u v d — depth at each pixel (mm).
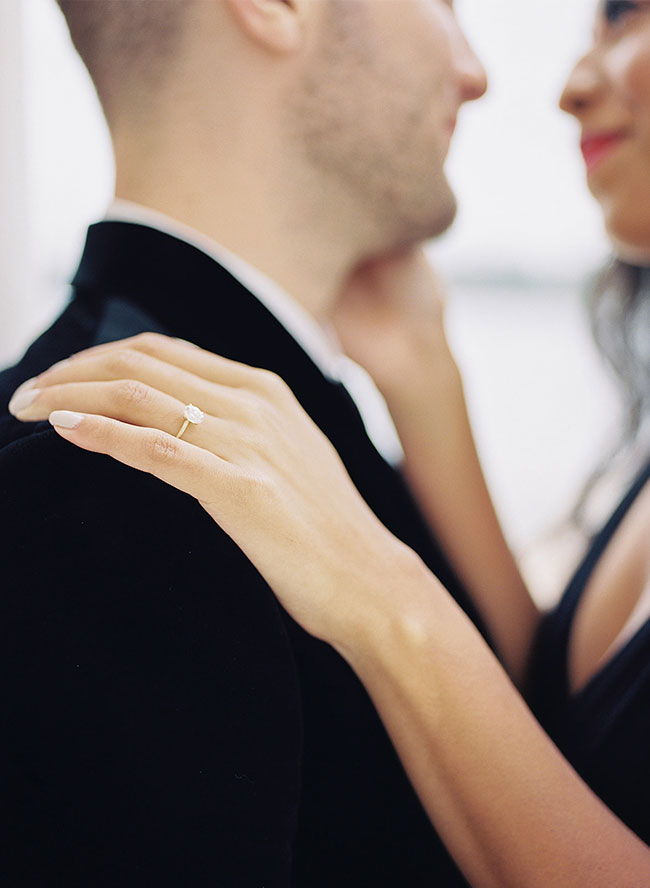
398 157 547
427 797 479
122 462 413
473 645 482
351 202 552
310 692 476
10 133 944
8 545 403
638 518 701
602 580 701
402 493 574
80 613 402
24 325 997
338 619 461
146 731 403
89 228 535
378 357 729
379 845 486
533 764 473
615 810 564
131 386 435
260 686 414
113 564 406
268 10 509
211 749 408
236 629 414
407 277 733
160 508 414
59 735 401
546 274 2424
